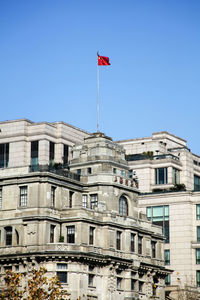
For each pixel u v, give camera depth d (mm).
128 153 190625
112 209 136500
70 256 125000
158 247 147125
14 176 130625
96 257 129125
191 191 165250
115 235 134625
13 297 110062
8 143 177750
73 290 124500
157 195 167875
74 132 183125
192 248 162125
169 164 176750
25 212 128750
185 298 154250
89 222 130625
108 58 149250
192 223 164000
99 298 129750
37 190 128875
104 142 142000
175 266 162750
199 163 188750
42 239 126750
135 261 137000
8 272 113312
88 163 140625
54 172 132750
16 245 127875
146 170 177750
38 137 175750
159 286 145375
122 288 134375
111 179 138250
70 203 135000
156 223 166625
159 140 192375
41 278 115625
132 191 142375
